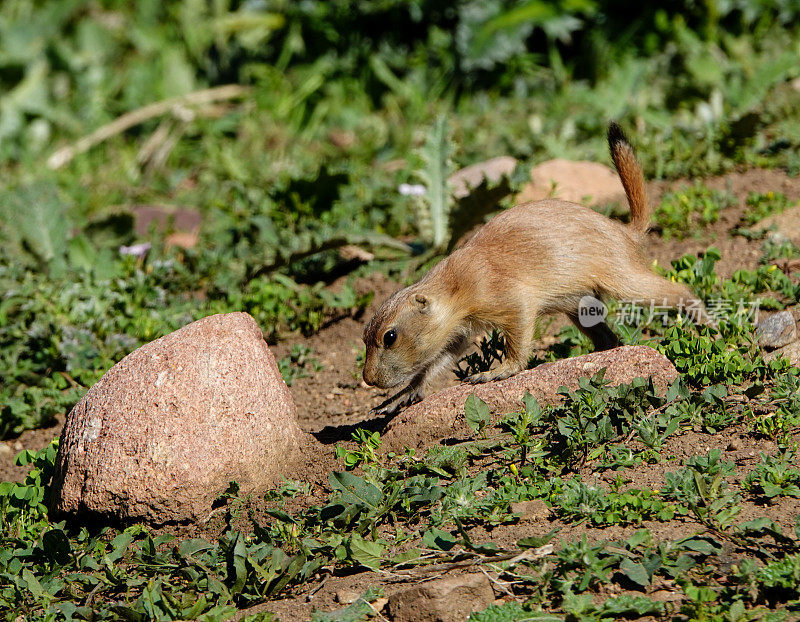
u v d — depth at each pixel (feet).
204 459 27.12
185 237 52.90
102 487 26.96
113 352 39.88
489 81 70.85
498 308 31.65
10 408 36.52
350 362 38.70
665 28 68.44
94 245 51.19
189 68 78.07
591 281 31.96
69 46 83.87
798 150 48.44
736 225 42.06
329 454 29.14
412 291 31.78
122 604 24.07
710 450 26.12
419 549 23.99
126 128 75.97
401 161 62.44
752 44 66.28
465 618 21.72
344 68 74.28
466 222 41.93
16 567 25.68
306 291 42.75
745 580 20.90
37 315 42.11
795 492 23.59
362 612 22.02
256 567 23.59
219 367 28.09
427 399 29.78
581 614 20.76
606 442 26.99
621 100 60.39
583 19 71.15
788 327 31.12
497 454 27.55
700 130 52.29
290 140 70.38
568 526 24.11
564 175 47.85
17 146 77.87
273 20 76.59
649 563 21.71
